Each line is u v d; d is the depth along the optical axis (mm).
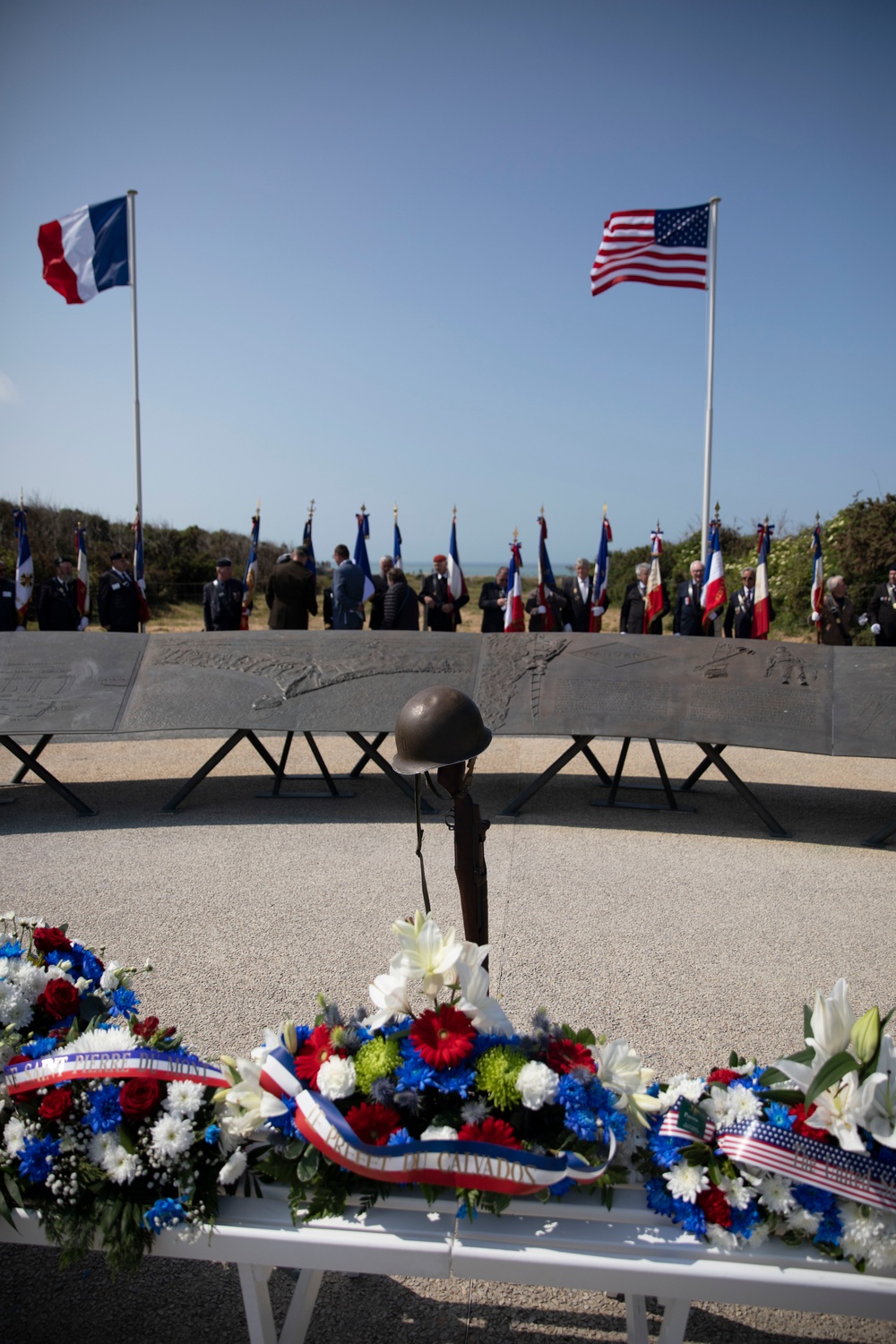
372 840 6273
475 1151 1800
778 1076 1957
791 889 5344
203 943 4445
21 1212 1949
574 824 6762
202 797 7566
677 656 7191
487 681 7172
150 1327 2199
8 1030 2205
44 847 6094
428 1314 2264
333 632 7820
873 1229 1720
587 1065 1934
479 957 2045
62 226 14219
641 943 4488
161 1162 1868
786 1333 2209
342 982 3996
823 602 12070
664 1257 1785
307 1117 1862
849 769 9016
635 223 13266
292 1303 2020
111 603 12047
